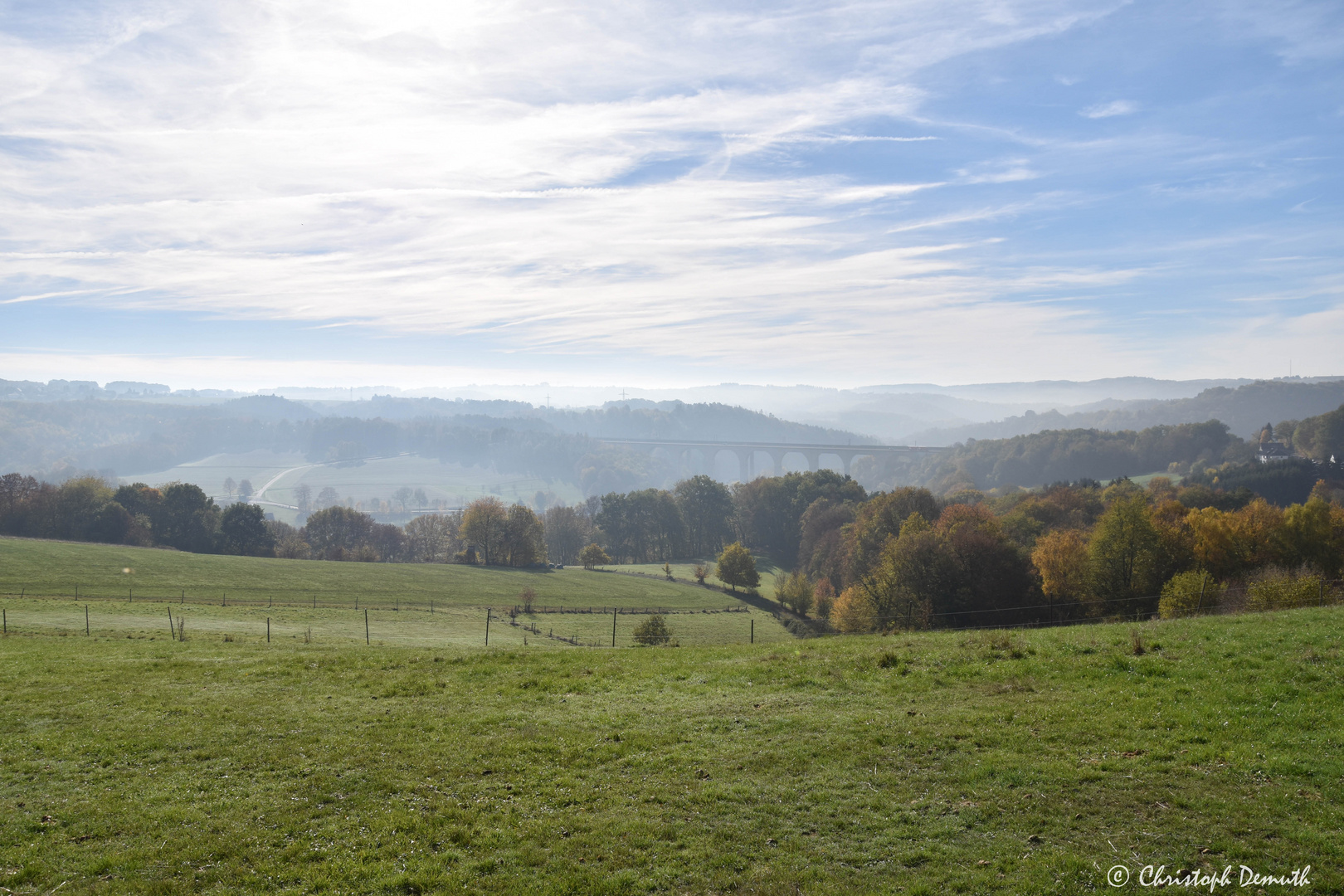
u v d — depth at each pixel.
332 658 27.61
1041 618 58.75
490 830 13.27
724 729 17.73
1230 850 10.95
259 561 87.06
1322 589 40.59
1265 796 12.25
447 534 144.38
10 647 32.50
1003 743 15.41
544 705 20.48
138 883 11.73
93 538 105.00
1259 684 16.78
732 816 13.41
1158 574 56.00
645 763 15.91
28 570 69.88
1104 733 15.34
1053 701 17.52
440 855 12.47
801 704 19.23
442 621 65.19
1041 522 90.19
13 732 18.97
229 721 19.61
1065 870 10.93
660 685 22.11
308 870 12.03
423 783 15.36
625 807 13.97
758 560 129.12
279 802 14.60
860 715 17.88
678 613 78.75
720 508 142.88
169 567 77.44
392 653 28.80
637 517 139.38
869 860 11.74
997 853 11.62
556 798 14.46
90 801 14.74
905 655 22.83
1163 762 13.77
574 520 148.25
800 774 14.90
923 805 13.28
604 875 11.68
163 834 13.38
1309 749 13.51
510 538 110.44
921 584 61.19
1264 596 41.59
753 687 21.23
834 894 10.89
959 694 18.83
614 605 82.00
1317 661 17.83
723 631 71.06
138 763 16.73
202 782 15.64
